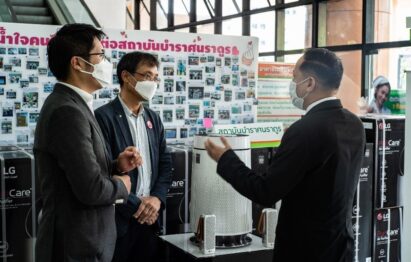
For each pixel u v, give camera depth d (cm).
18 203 253
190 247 251
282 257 195
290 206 192
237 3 988
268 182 182
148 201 250
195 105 338
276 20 859
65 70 192
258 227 263
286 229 194
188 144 326
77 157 177
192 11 1170
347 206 193
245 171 189
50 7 768
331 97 194
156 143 269
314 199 187
